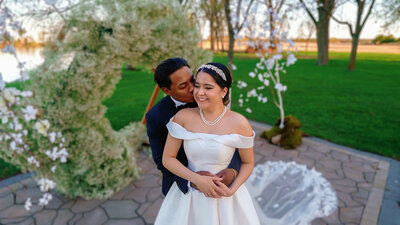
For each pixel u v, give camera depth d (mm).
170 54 3092
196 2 9375
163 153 1345
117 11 2697
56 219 2742
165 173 1476
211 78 1146
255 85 10992
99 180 3023
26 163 2604
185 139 1251
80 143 2758
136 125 4699
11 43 2088
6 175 3605
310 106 7660
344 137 5176
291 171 3740
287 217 2719
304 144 4793
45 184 2611
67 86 2549
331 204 2977
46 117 2537
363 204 3012
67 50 2559
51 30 2518
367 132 5449
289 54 3922
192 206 1407
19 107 2346
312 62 20188
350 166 3955
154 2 2902
